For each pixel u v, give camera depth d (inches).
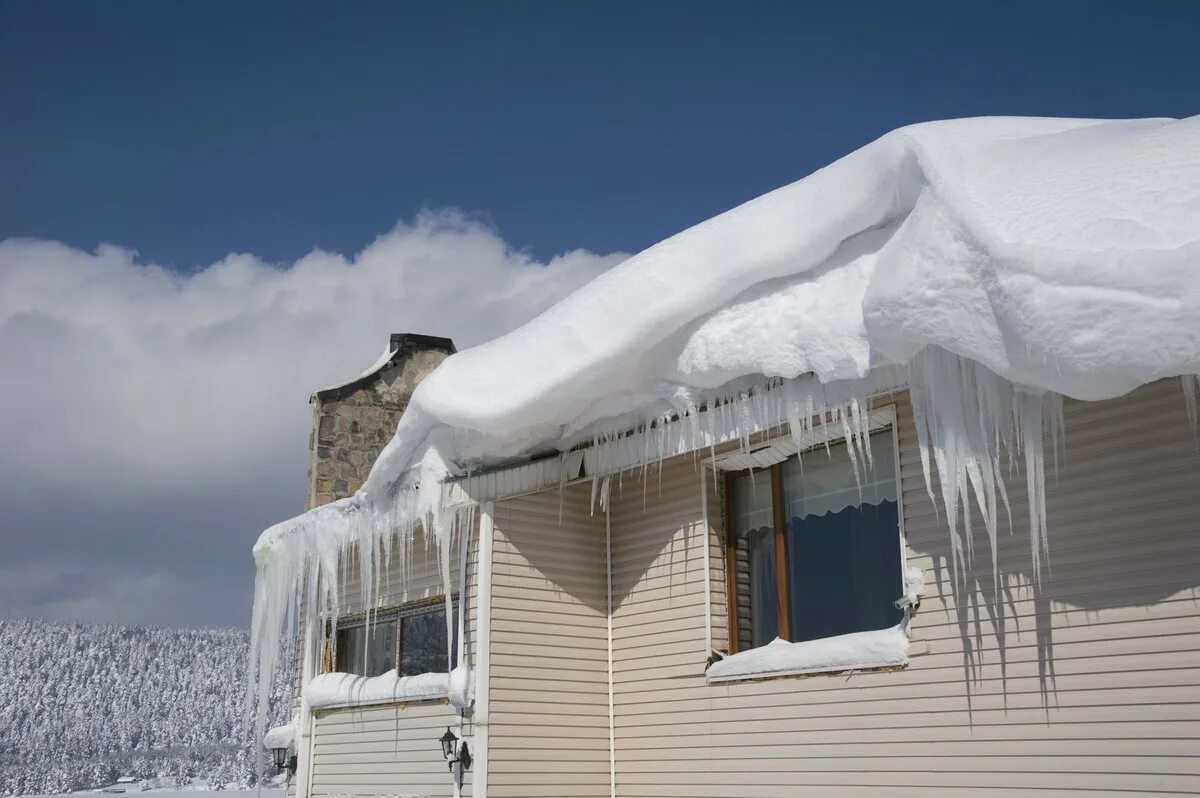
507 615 366.6
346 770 440.1
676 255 329.1
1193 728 230.2
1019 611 266.7
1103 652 249.0
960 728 273.7
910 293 243.0
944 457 260.2
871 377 281.9
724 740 336.5
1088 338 205.2
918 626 288.8
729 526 362.6
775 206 313.1
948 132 285.9
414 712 407.8
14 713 3408.0
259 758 467.8
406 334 631.8
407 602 430.3
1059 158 253.8
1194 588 235.5
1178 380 245.6
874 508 319.6
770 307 305.0
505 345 376.2
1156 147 235.1
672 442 337.4
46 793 3016.7
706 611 350.9
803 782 309.6
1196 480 239.1
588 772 368.8
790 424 307.3
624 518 392.5
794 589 340.2
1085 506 258.7
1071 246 214.4
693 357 320.5
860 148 296.5
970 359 250.7
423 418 387.5
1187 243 199.0
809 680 314.2
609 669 383.6
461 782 353.1
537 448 375.2
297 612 515.5
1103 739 245.1
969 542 258.2
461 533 383.9
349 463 593.0
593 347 333.7
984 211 238.5
